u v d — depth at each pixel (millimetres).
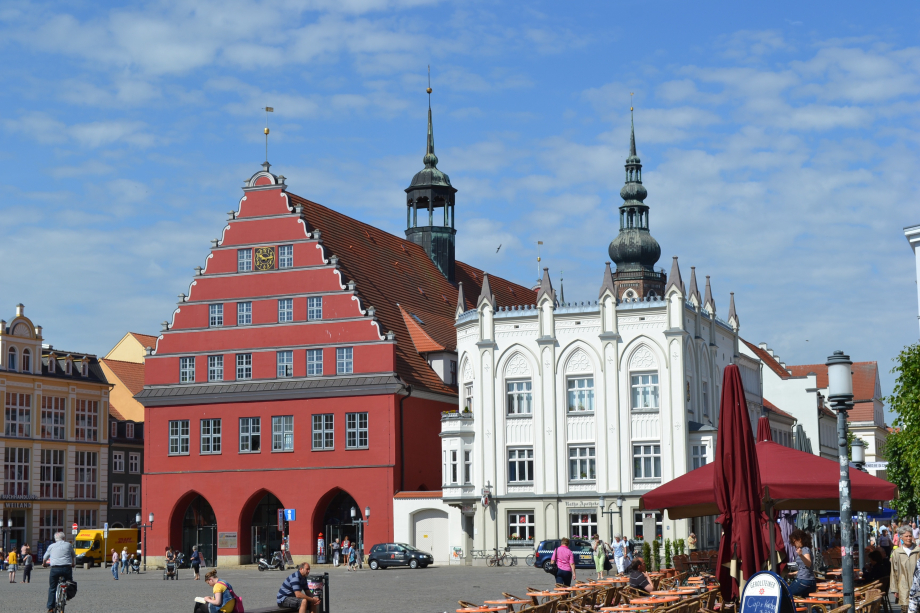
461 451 74688
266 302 83188
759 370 95625
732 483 22469
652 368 71312
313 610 28969
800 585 25172
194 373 84250
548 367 73500
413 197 104500
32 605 43000
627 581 36188
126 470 113625
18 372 100812
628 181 108125
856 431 161750
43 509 101375
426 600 43438
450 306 99312
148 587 57750
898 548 28547
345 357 80438
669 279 71250
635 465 71250
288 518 79250
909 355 42000
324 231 86312
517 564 72375
